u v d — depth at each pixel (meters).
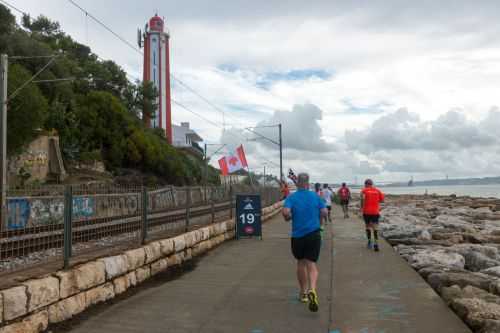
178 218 10.95
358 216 26.86
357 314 6.25
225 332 5.54
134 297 7.14
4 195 5.01
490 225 23.69
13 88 26.62
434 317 6.09
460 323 5.83
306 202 6.63
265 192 25.03
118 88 56.81
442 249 12.77
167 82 74.69
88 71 52.00
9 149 27.50
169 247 9.45
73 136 38.28
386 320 5.97
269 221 23.02
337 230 17.89
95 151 39.66
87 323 5.77
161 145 50.75
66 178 33.84
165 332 5.52
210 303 6.84
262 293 7.48
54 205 5.88
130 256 7.59
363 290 7.63
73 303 5.89
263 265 10.09
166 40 75.19
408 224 19.88
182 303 6.83
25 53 34.34
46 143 32.59
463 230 20.05
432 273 8.80
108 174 39.62
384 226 18.31
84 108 41.53
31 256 5.45
